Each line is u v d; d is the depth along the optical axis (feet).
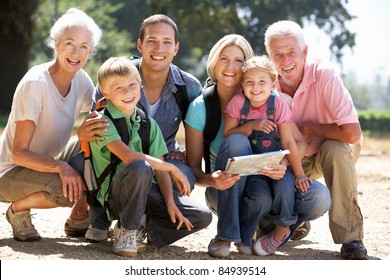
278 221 26.91
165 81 28.68
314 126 29.07
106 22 257.14
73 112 28.43
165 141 29.07
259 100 27.17
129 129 26.07
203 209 26.94
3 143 28.04
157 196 26.66
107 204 26.23
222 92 28.17
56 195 26.63
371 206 41.19
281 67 29.50
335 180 27.89
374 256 28.55
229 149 26.43
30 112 26.61
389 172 58.29
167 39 28.12
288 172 27.20
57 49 27.32
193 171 27.84
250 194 26.86
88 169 26.20
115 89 25.52
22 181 27.12
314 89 29.48
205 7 161.48
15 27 134.21
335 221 27.94
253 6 252.01
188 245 29.43
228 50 27.66
